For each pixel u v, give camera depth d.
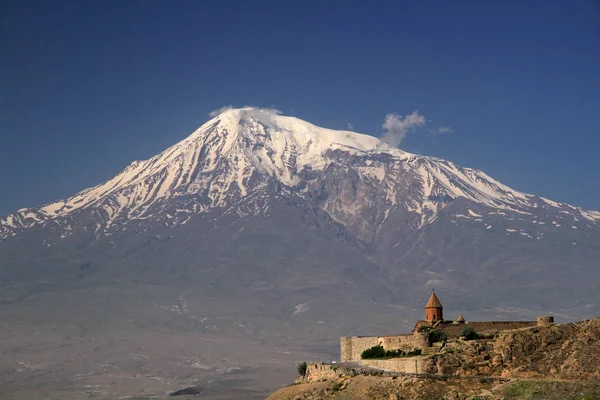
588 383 170.50
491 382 179.12
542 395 169.75
